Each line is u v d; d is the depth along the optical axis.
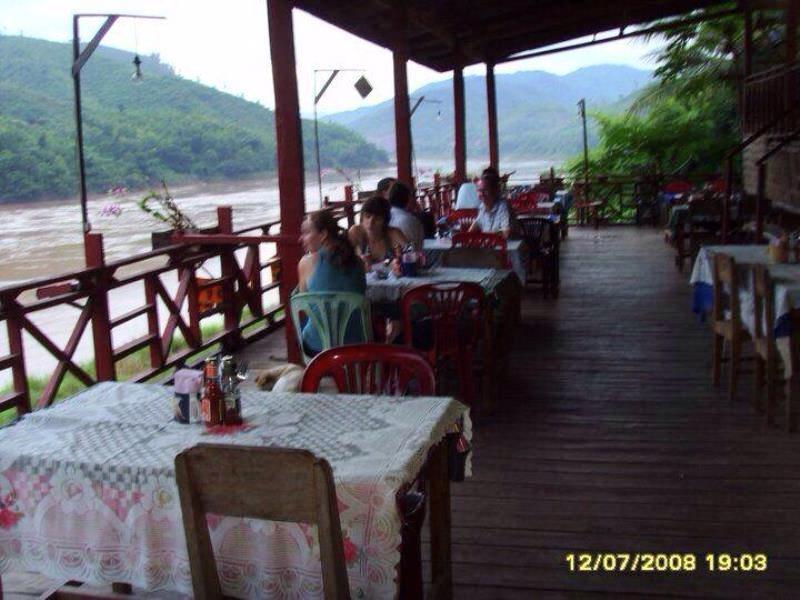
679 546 3.05
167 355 5.54
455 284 4.54
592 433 4.29
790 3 10.73
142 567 2.08
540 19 11.38
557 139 101.69
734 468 3.75
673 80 19.41
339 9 7.52
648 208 14.88
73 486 2.12
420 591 2.24
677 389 5.01
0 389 6.25
